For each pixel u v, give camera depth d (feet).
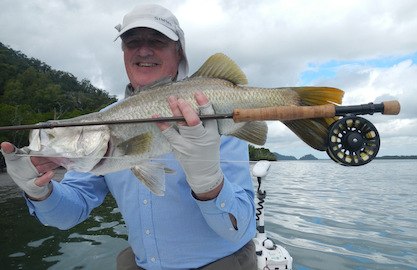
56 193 2.12
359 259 4.14
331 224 6.02
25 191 1.93
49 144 1.94
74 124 1.69
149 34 2.48
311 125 1.90
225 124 2.01
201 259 2.08
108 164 2.05
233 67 2.20
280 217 6.61
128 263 2.43
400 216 6.66
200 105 1.77
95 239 5.58
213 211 1.81
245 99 2.15
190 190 2.03
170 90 2.08
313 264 3.97
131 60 2.60
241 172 2.18
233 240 1.96
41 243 5.42
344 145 1.72
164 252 2.09
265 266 2.99
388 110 1.66
